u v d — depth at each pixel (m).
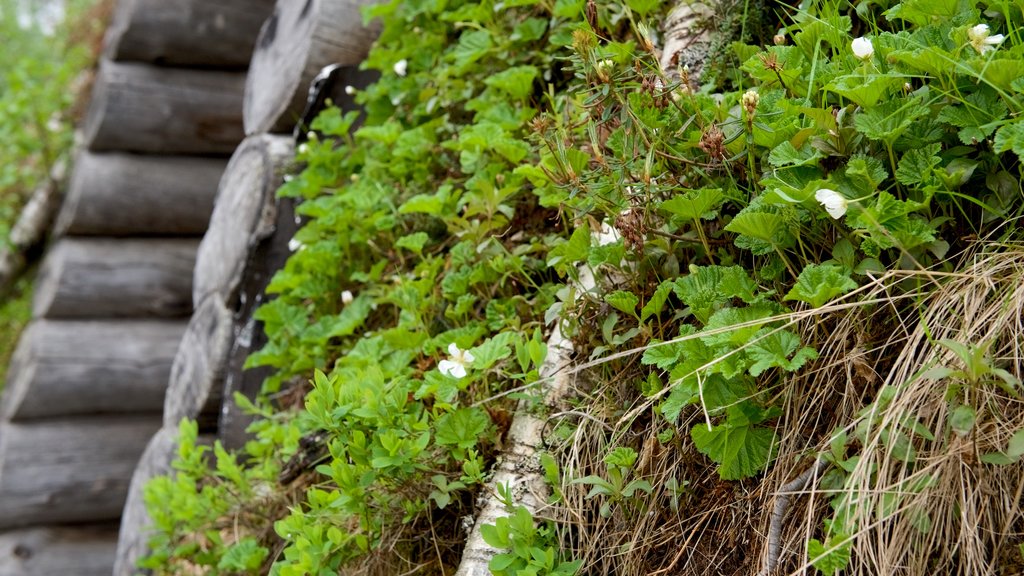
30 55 8.63
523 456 1.91
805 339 1.62
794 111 1.72
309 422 2.51
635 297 1.76
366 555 2.11
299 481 2.72
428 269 2.49
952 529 1.35
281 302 3.07
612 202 1.88
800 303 1.63
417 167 2.92
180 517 2.77
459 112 3.03
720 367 1.53
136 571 3.79
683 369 1.57
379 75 3.50
